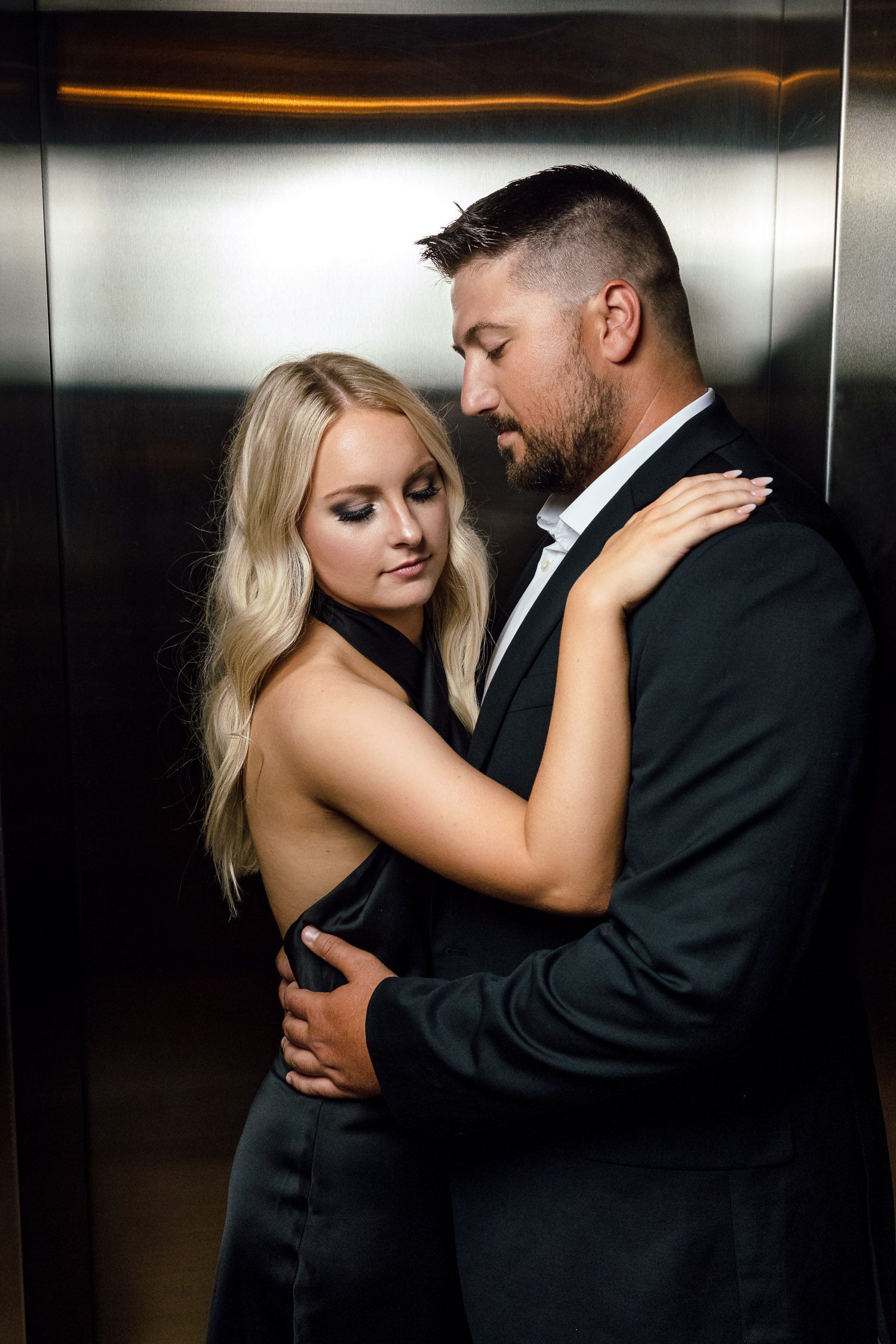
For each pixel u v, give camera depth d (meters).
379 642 1.38
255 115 1.77
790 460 1.84
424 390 1.84
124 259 1.78
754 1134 1.15
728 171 1.84
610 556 1.13
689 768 1.03
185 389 1.81
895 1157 1.90
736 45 1.81
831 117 1.66
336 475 1.31
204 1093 1.95
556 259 1.23
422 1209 1.34
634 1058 1.04
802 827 1.01
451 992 1.17
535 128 1.81
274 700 1.35
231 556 1.40
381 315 1.82
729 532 1.07
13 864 1.64
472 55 1.79
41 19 1.73
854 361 1.69
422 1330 1.35
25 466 1.70
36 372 1.74
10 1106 1.64
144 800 1.89
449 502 1.47
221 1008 1.94
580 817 1.10
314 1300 1.32
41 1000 1.75
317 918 1.34
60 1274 1.82
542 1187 1.20
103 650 1.85
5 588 1.62
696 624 1.04
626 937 1.05
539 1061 1.07
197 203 1.78
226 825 1.52
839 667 1.03
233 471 1.42
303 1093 1.37
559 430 1.27
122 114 1.76
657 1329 1.13
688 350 1.29
